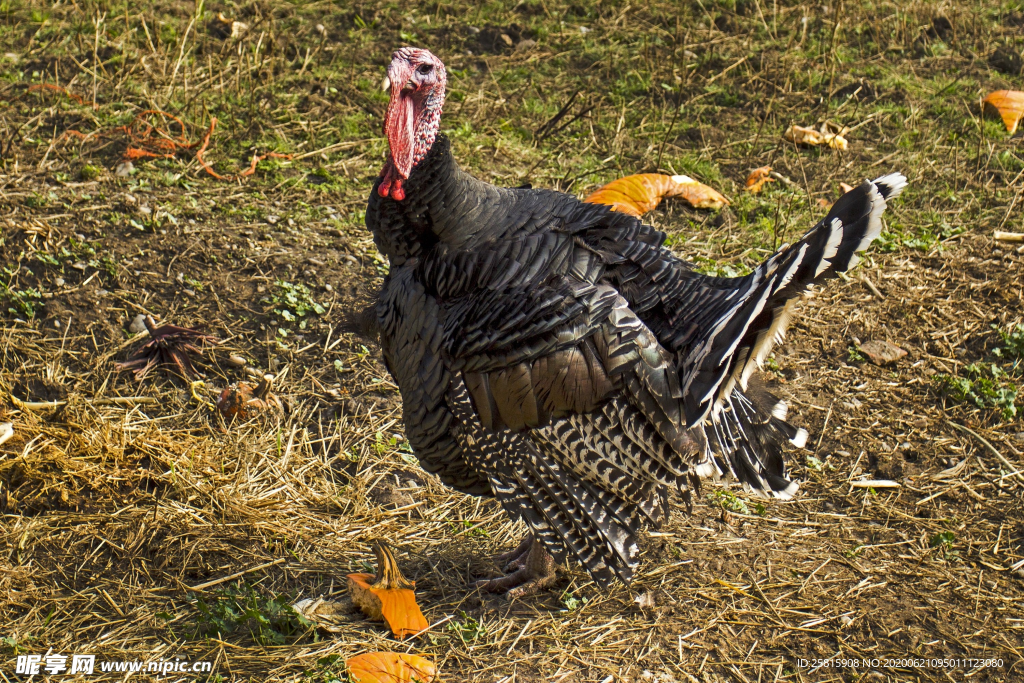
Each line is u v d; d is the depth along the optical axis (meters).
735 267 14.88
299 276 14.31
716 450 8.95
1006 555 10.62
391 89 8.91
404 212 9.24
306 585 9.99
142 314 13.39
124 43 19.97
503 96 19.45
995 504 11.33
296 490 11.23
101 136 16.91
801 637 9.57
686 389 8.22
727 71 20.44
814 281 7.30
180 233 14.77
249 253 14.59
